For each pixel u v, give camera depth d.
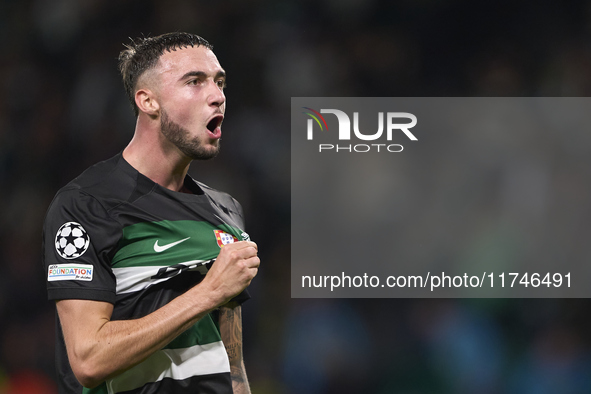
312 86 26.69
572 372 20.94
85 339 7.24
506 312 22.28
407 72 27.41
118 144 25.39
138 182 8.19
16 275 24.09
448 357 21.41
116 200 7.95
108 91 26.38
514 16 27.55
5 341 22.70
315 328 22.20
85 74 27.17
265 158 25.22
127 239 7.88
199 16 27.78
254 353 21.91
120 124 25.59
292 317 22.50
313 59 27.16
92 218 7.71
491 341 21.80
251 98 26.81
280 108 26.28
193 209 8.38
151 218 8.02
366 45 27.72
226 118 26.31
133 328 7.26
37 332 22.77
